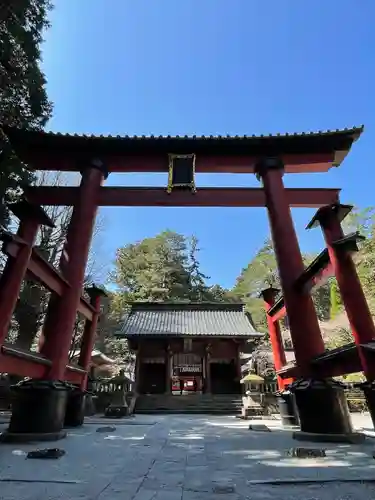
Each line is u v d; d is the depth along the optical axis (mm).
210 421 11398
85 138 9992
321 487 3033
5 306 5484
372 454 4621
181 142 10312
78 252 8664
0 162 12047
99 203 9859
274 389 17109
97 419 11664
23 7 11641
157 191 10062
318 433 6102
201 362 25125
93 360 24438
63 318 7648
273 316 10586
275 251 9008
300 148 10367
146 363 24281
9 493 2869
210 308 27484
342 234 5910
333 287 37969
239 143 10258
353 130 9914
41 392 6465
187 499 2670
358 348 5027
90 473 3588
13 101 12547
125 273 45719
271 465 3965
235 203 10039
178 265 46781
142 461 4246
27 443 5723
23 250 5988
